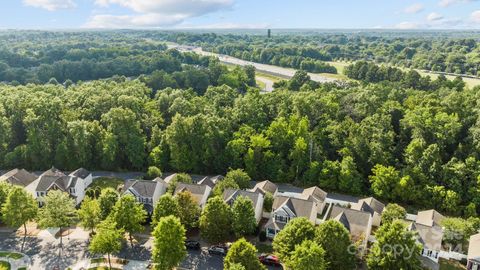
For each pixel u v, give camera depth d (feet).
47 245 220.23
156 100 405.18
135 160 328.29
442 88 402.11
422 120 314.55
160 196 242.17
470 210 257.55
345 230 184.14
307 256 165.27
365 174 304.91
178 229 185.68
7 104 345.72
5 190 237.45
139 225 214.07
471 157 282.15
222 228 209.87
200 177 319.88
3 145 330.75
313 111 348.79
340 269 179.22
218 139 325.83
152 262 202.90
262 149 320.70
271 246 219.41
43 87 427.33
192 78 520.83
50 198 216.95
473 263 198.18
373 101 351.87
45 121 330.54
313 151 309.83
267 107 367.25
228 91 423.64
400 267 168.55
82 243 222.69
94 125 334.65
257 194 241.35
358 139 307.17
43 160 328.90
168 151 329.93
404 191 274.77
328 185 295.48
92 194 269.64
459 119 320.09
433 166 280.72
